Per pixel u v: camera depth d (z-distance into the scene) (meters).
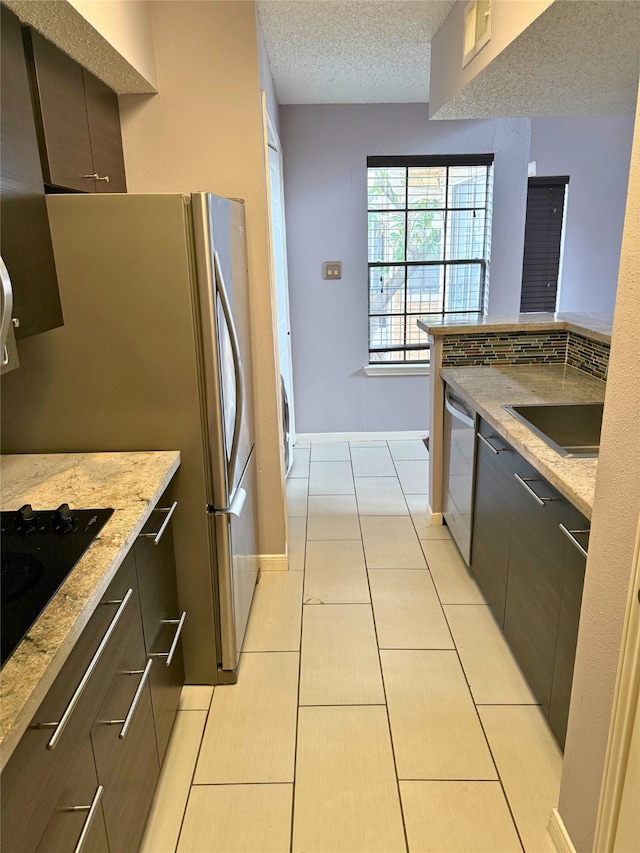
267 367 2.56
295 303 4.35
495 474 2.24
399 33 2.72
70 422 1.83
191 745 1.83
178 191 2.38
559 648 1.67
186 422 1.83
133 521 1.37
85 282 1.72
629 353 1.08
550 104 2.68
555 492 1.65
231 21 2.22
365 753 1.79
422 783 1.68
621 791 1.17
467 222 4.30
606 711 1.22
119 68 1.95
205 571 1.97
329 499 3.62
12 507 1.46
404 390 4.56
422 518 3.34
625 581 1.13
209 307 1.75
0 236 1.32
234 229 2.08
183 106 2.29
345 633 2.35
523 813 1.59
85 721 1.13
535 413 2.27
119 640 1.33
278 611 2.50
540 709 1.94
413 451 4.41
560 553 1.63
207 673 2.08
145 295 1.73
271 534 2.78
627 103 2.62
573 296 5.46
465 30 2.29
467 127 4.06
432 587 2.66
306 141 4.05
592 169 5.13
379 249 4.33
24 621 1.01
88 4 1.51
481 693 2.02
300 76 3.31
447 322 3.08
